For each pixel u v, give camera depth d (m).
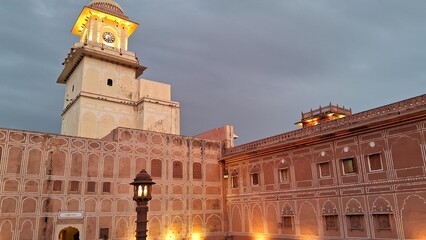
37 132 20.50
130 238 22.38
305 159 21.05
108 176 22.41
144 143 24.41
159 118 32.56
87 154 21.95
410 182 15.84
